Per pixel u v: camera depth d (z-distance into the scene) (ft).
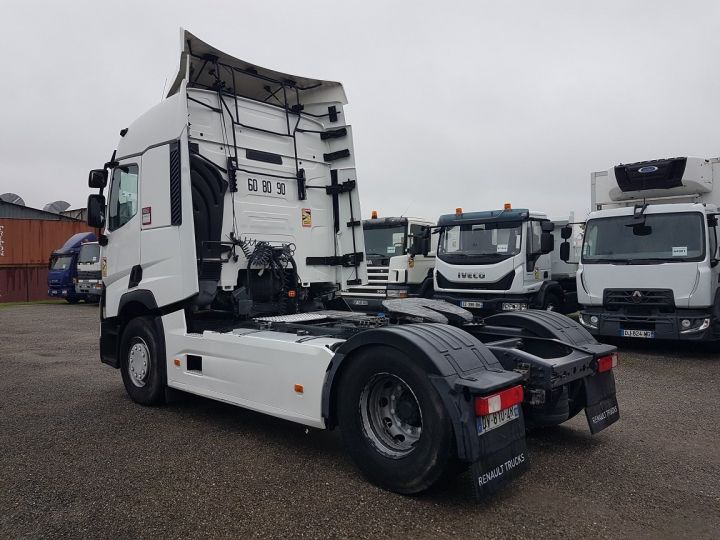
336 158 23.07
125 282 20.81
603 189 36.88
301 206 21.98
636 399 21.06
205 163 19.06
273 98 23.32
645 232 31.40
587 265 32.81
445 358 11.74
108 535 10.69
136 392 20.66
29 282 94.22
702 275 29.01
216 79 19.69
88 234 83.71
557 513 11.57
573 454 15.10
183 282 18.21
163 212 18.99
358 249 22.66
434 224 46.47
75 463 14.53
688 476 13.56
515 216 36.45
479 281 37.19
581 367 14.70
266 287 20.51
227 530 10.87
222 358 17.04
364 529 10.88
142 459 14.83
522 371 13.82
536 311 17.71
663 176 32.94
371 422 13.04
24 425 17.97
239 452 15.37
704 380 24.40
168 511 11.69
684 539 10.53
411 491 12.02
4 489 12.87
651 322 30.42
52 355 32.71
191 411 19.67
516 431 11.94
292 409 14.84
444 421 11.32
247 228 20.06
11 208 112.27
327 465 14.35
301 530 10.85
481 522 11.17
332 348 14.28
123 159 21.01
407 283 41.14
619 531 10.82
